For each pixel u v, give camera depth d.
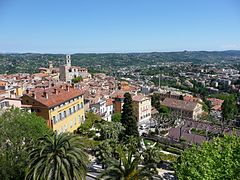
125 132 82.31
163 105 162.00
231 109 137.12
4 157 39.06
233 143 30.91
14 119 43.12
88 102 114.25
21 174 39.09
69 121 77.81
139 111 129.50
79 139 36.81
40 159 33.56
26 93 72.62
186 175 29.05
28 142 43.44
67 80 199.75
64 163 33.19
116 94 139.12
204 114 159.62
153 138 93.44
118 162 34.59
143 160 60.94
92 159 62.50
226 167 27.06
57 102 70.88
